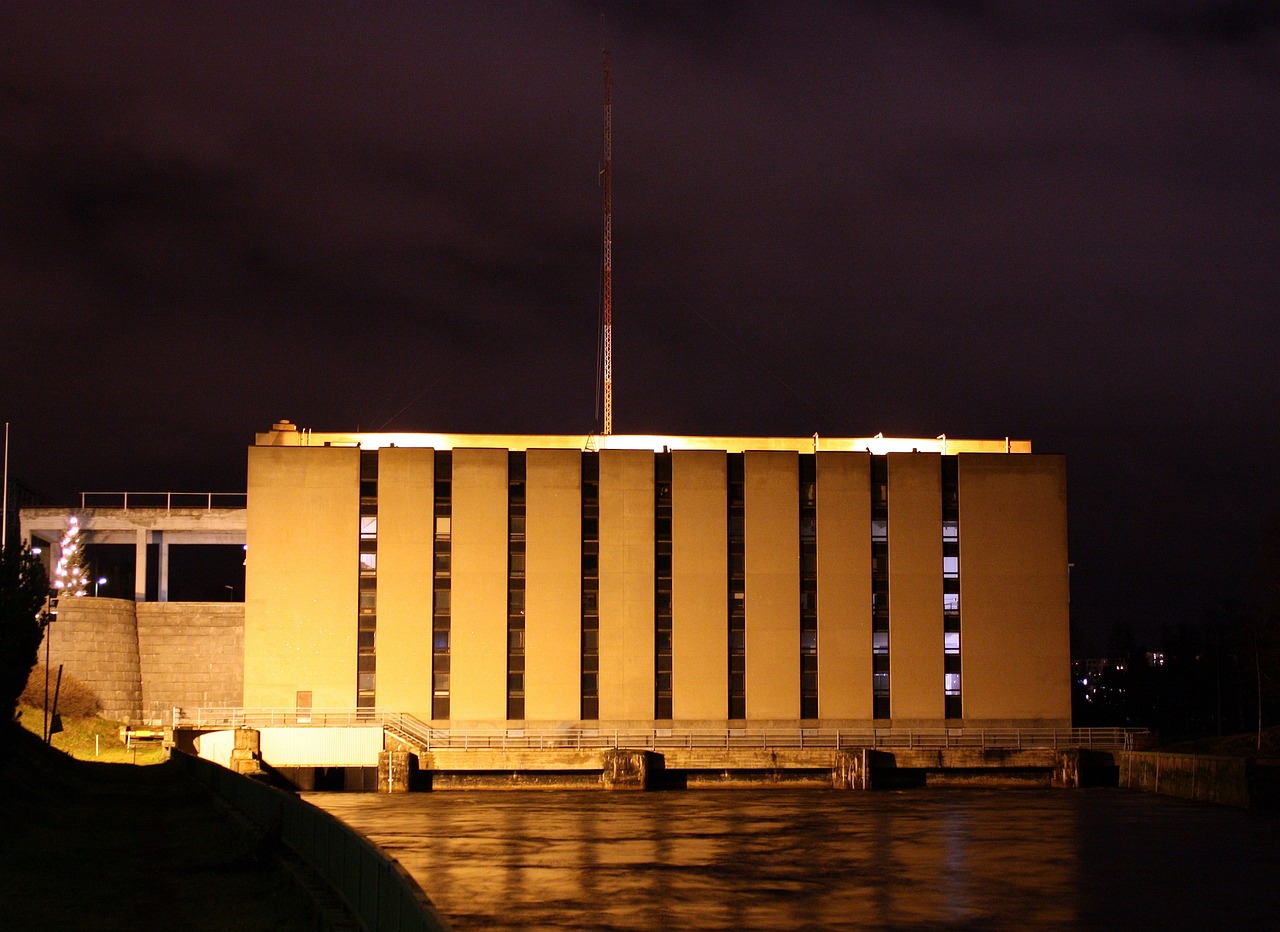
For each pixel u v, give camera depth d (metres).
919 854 67.31
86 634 119.69
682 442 122.94
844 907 52.06
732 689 115.31
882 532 118.31
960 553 118.25
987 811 88.50
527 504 115.44
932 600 117.56
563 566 114.94
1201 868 63.28
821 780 106.44
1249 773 89.75
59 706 112.69
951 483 119.25
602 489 116.06
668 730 113.94
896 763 107.06
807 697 115.88
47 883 40.00
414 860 63.62
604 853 66.44
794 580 116.44
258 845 43.97
